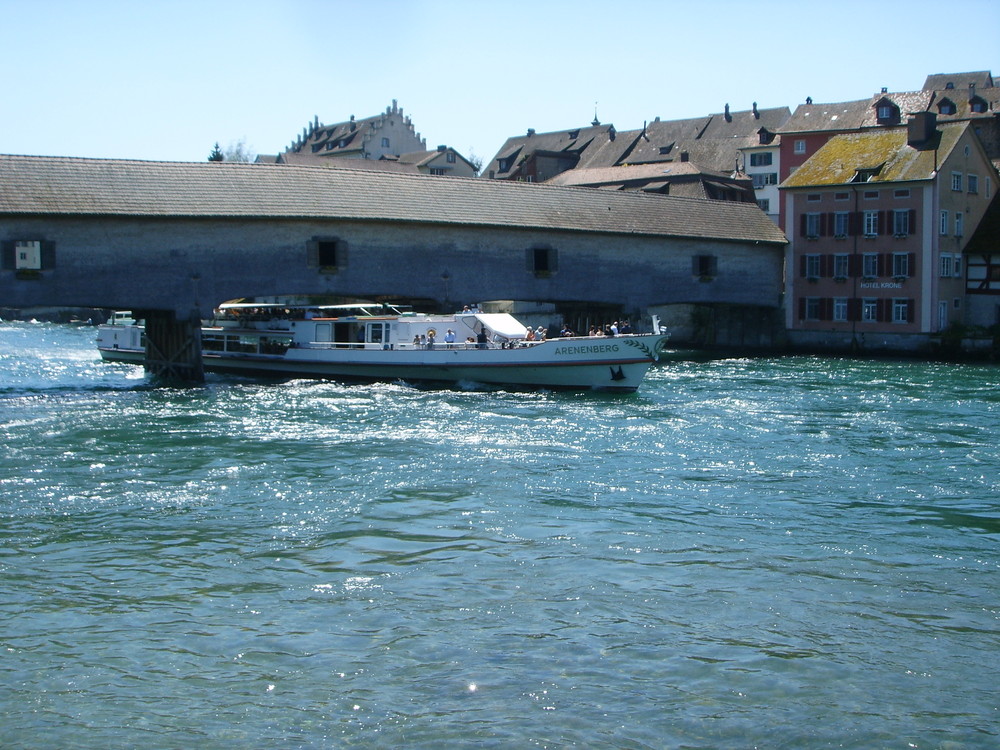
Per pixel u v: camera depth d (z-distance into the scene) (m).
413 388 34.19
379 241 41.12
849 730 9.54
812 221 52.91
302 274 39.62
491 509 16.92
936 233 49.03
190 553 14.55
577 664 10.80
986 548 14.87
